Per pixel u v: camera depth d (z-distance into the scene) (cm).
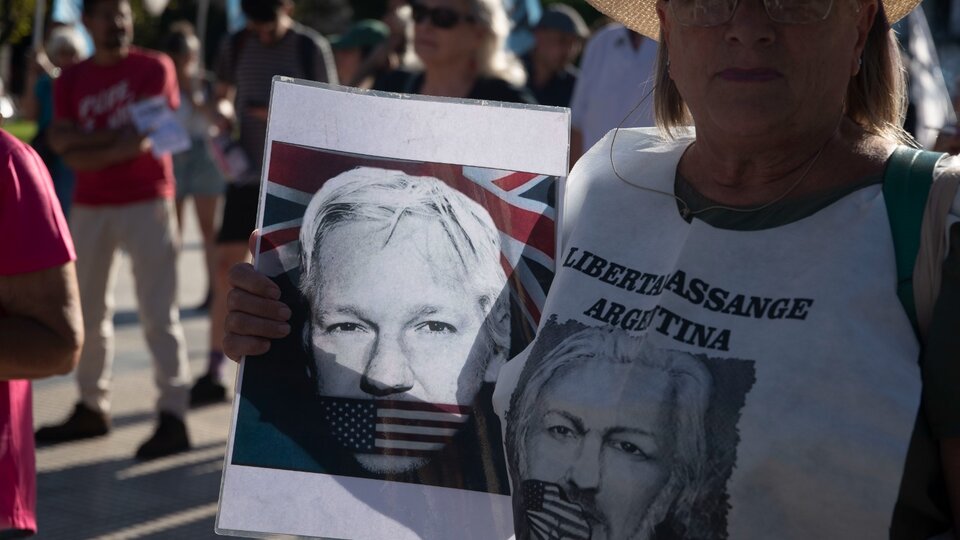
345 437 182
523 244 187
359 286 186
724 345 154
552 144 190
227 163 606
